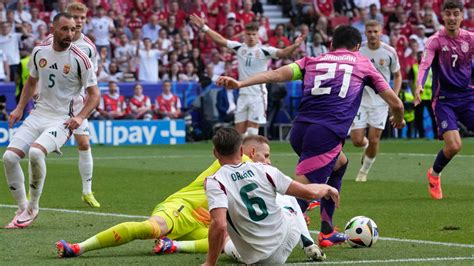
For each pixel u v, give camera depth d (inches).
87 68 894.4
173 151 1979.6
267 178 635.5
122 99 2217.0
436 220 921.5
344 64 768.3
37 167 871.7
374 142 1323.8
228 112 2262.6
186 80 2322.8
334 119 752.3
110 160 1753.2
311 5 2689.5
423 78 1088.8
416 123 2377.0
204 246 729.0
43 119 901.8
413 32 2645.2
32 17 2340.1
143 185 1291.8
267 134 2315.5
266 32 2559.1
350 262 676.7
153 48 2363.4
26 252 737.0
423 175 1434.5
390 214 968.9
